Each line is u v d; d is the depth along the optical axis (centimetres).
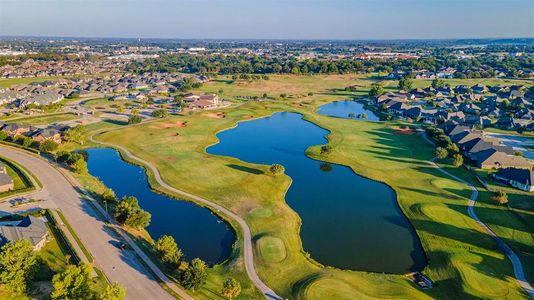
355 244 8438
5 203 9444
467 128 16612
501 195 9925
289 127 18675
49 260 7181
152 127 17162
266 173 12231
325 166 13275
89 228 8450
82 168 11644
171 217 9406
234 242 8281
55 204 9531
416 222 9312
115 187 11131
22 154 13138
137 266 7212
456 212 9712
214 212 9619
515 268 7431
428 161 13600
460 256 7756
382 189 11400
